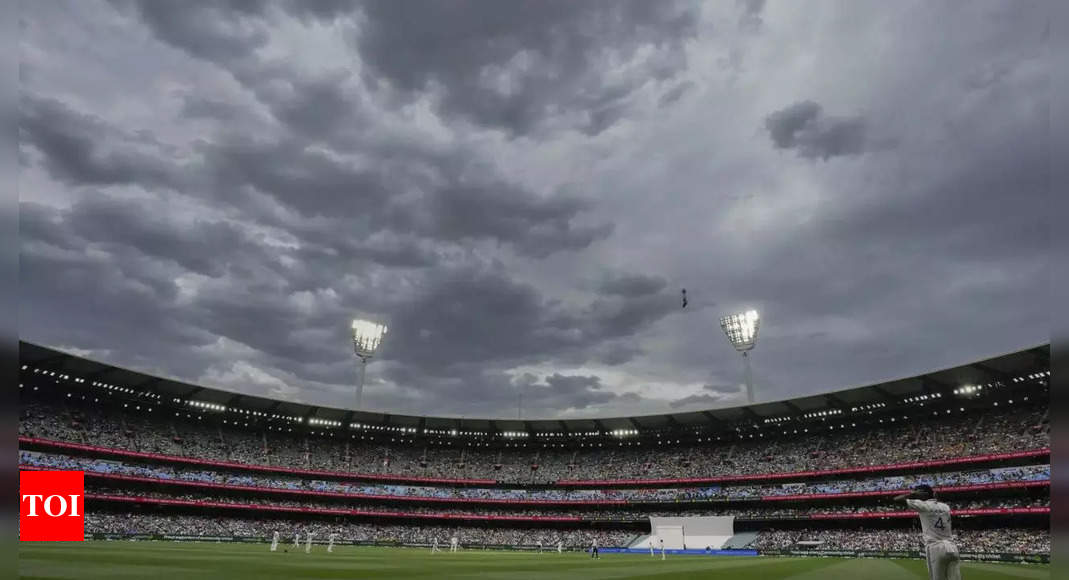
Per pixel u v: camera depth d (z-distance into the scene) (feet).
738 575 95.86
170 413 264.11
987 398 221.05
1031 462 192.95
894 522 219.00
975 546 188.96
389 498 269.64
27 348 199.21
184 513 235.61
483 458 314.14
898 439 240.73
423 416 289.12
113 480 215.92
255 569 79.82
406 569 93.81
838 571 108.99
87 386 232.73
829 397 239.09
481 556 168.66
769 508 246.47
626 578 86.07
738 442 287.89
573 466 303.68
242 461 263.08
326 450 295.69
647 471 287.89
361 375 318.45
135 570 71.00
